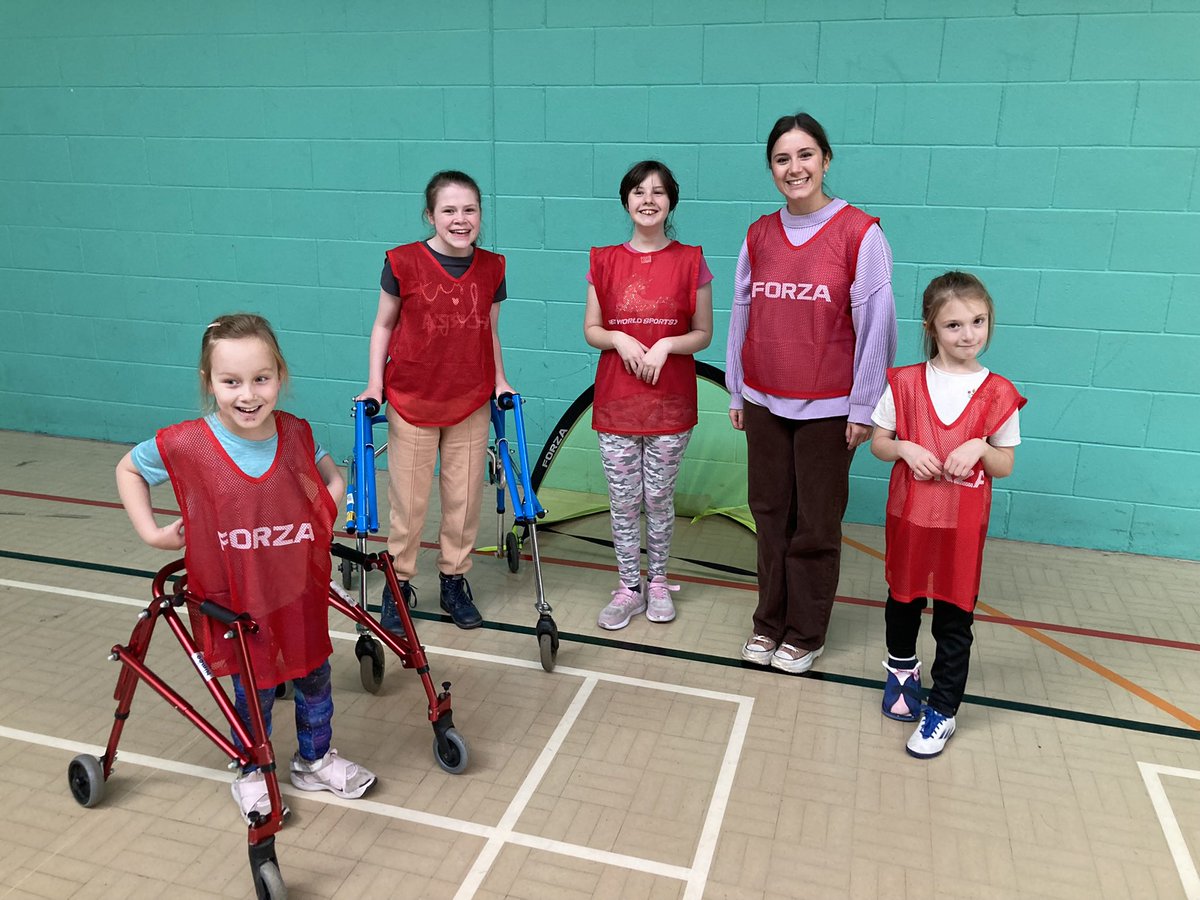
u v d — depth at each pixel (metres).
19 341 5.11
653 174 2.82
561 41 3.93
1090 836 2.21
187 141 4.51
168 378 4.93
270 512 2.04
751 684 2.85
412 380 2.92
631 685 2.84
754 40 3.72
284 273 4.58
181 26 4.35
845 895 2.02
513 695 2.78
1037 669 2.94
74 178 4.73
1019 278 3.69
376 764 2.45
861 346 2.56
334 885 2.04
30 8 4.52
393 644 2.41
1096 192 3.52
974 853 2.15
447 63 4.09
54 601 3.30
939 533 2.38
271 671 2.10
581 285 4.23
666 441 3.04
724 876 2.07
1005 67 3.49
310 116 4.32
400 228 4.36
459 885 2.04
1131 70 3.37
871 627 3.22
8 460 4.79
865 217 2.53
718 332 4.09
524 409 4.47
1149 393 3.66
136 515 2.01
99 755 2.46
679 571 3.68
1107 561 3.77
